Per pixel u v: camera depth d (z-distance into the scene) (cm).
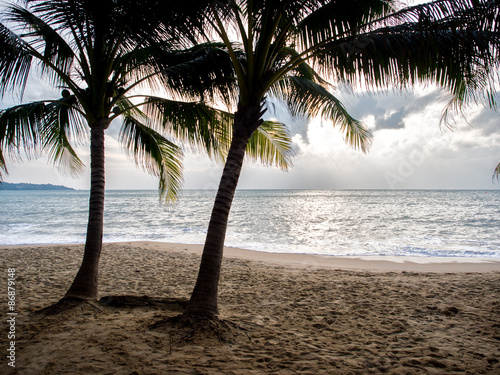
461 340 367
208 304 372
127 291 592
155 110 591
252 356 312
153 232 1828
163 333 352
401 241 1509
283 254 1153
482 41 300
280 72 382
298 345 344
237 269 839
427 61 329
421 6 315
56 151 639
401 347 346
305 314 462
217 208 376
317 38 381
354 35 359
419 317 451
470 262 1026
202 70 490
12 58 379
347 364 302
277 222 2378
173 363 290
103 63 443
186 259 975
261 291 603
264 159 641
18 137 420
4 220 2519
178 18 359
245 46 365
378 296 567
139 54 541
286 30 368
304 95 453
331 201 6047
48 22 418
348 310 483
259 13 362
